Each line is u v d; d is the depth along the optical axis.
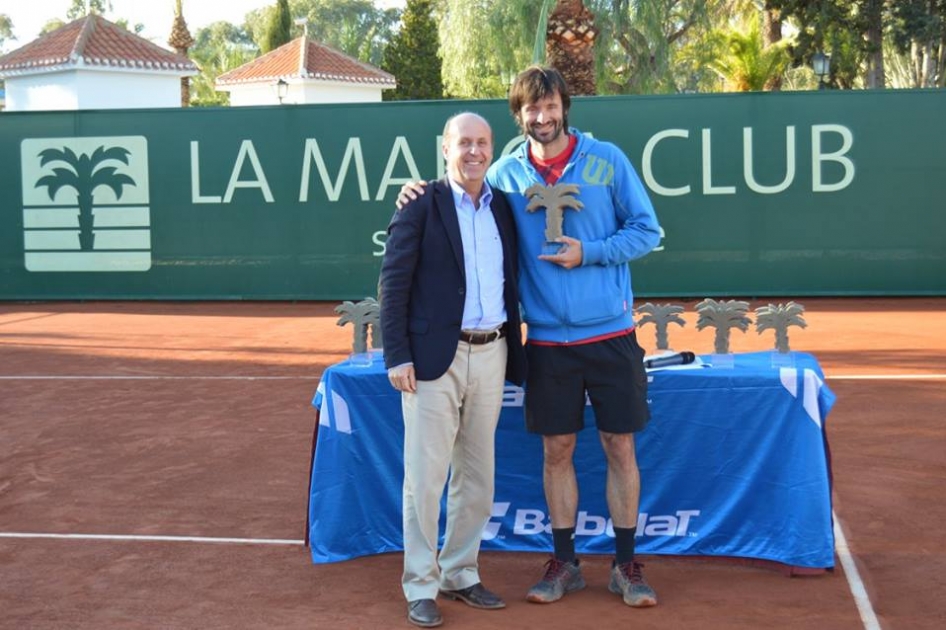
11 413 8.01
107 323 13.66
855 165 14.23
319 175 15.23
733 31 29.25
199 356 10.73
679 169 14.48
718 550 4.53
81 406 8.22
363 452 4.66
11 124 15.79
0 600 4.22
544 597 4.11
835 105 14.23
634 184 4.12
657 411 4.53
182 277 15.64
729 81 29.80
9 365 10.40
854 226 14.32
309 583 4.37
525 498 4.69
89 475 6.17
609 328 4.06
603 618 3.95
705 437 4.51
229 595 4.24
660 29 26.30
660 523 4.59
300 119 15.23
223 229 15.51
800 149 14.32
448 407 3.98
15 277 15.91
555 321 4.05
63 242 15.81
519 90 3.99
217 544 4.89
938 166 14.14
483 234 4.00
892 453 6.20
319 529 4.61
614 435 4.11
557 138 4.09
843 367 9.17
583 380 4.09
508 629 3.87
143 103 29.23
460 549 4.17
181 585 4.36
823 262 14.41
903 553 4.56
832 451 6.27
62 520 5.31
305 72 34.88
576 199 4.06
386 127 15.05
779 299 14.53
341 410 4.61
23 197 15.84
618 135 14.54
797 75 40.84
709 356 4.87
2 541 4.99
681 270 14.59
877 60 32.66
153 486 5.90
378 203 15.16
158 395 8.61
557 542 4.21
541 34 17.20
